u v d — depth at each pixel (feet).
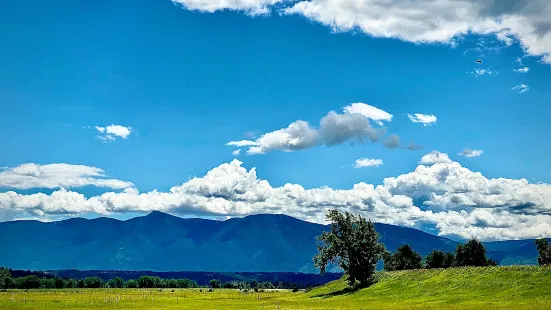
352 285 452.76
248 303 388.78
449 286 331.77
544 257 480.23
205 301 428.15
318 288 569.64
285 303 370.53
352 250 441.68
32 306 336.29
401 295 347.77
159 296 554.05
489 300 270.26
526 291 269.44
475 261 564.30
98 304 367.66
